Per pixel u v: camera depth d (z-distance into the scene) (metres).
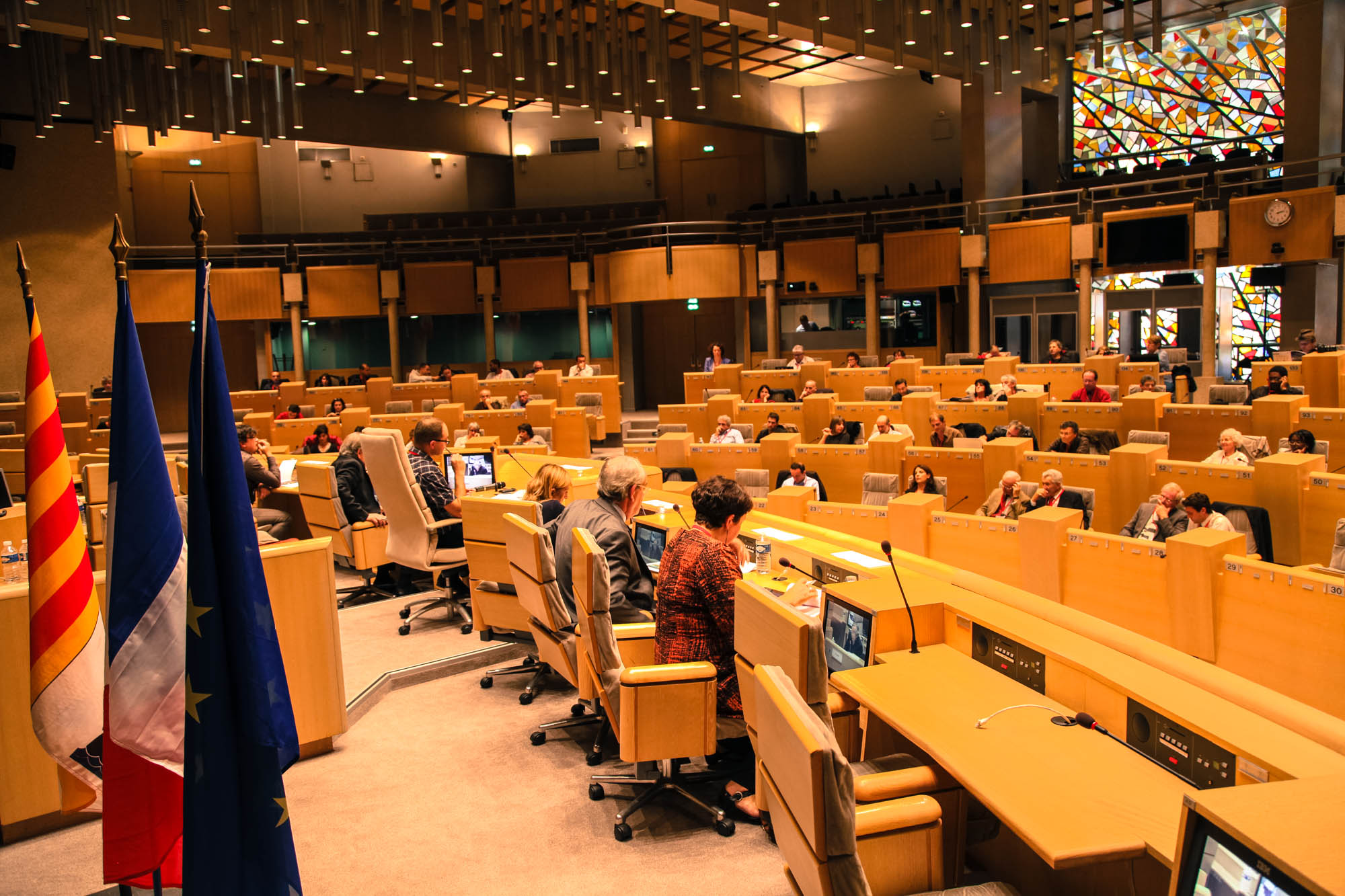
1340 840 1.68
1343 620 5.20
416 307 23.02
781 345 22.86
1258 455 9.99
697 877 3.66
